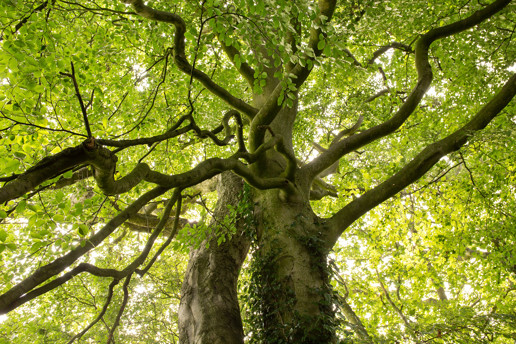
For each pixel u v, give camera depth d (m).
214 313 5.14
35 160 4.00
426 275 10.35
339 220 5.60
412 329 7.88
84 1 6.26
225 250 6.17
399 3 6.92
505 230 8.70
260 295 5.00
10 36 3.76
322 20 3.12
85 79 5.09
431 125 9.34
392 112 9.95
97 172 2.50
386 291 11.94
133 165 7.63
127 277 4.52
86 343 9.92
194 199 9.97
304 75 4.73
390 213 9.75
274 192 5.80
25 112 3.31
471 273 10.65
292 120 7.00
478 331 7.31
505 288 10.98
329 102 11.02
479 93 8.53
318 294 4.67
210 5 3.21
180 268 11.65
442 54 8.56
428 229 9.48
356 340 6.62
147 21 5.70
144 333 10.02
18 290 3.05
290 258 4.98
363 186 10.03
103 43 5.36
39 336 9.77
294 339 4.28
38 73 3.42
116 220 3.88
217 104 9.14
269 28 3.26
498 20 7.09
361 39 7.80
